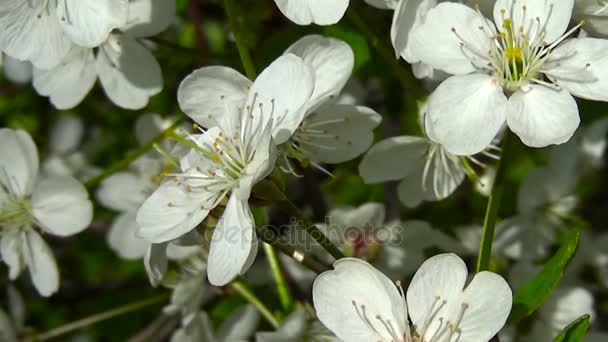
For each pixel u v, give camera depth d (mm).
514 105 291
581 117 343
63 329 363
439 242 336
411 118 332
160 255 302
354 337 282
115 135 398
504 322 278
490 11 300
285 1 294
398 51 293
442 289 280
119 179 348
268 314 332
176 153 313
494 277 279
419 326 281
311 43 295
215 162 292
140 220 294
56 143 396
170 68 353
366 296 282
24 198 326
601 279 354
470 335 279
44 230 326
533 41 293
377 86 346
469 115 291
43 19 306
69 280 412
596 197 371
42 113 410
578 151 357
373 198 342
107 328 399
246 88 297
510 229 342
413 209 345
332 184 357
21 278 404
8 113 409
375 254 326
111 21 299
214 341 334
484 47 294
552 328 328
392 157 312
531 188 344
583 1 296
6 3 305
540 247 342
